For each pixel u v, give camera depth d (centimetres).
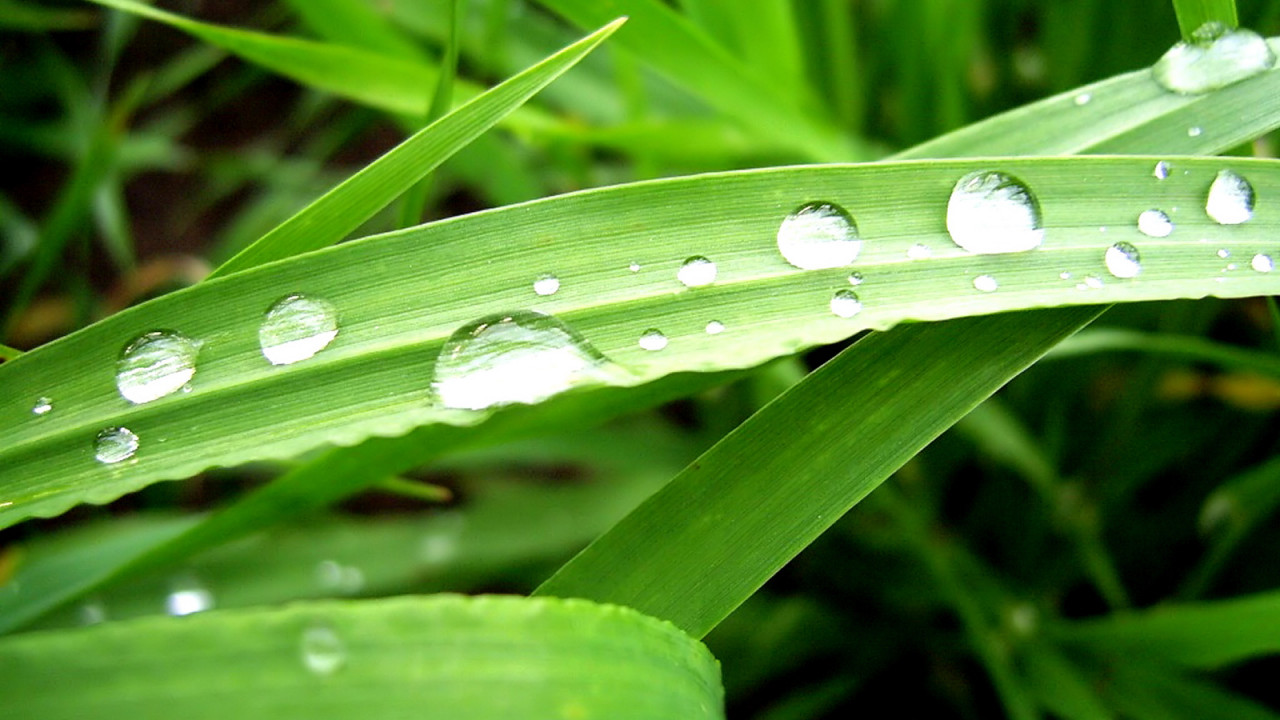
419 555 19
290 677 12
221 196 27
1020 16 22
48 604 16
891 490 19
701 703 13
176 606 18
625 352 13
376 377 13
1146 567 19
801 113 17
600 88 21
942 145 15
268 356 13
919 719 19
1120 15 18
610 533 13
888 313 13
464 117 14
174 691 12
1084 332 17
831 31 20
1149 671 17
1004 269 13
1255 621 15
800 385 13
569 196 13
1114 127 14
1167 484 20
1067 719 17
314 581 18
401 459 14
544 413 15
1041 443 20
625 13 16
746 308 13
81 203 19
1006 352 14
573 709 12
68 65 26
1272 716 16
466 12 20
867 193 13
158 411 13
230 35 16
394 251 13
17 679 12
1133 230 14
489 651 12
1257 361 16
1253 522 17
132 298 23
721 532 13
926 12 19
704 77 17
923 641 20
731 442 13
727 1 18
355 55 17
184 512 21
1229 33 14
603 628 12
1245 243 14
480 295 13
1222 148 14
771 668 19
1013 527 20
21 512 13
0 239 25
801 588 21
